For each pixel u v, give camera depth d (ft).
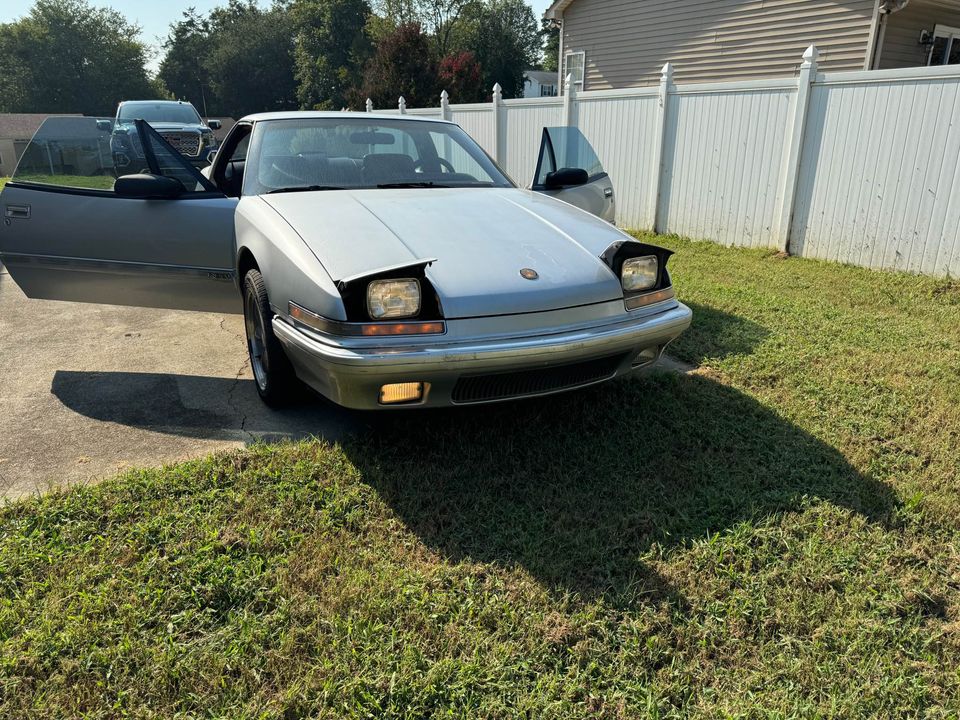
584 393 12.33
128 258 13.15
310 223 10.44
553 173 15.40
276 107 220.64
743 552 8.09
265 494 9.05
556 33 214.07
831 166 23.91
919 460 10.27
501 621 6.89
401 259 9.30
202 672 6.20
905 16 35.40
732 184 27.32
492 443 10.54
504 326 9.01
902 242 22.39
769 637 6.84
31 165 13.44
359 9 173.17
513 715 5.89
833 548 8.18
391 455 10.14
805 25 37.17
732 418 11.53
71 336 16.17
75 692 6.00
